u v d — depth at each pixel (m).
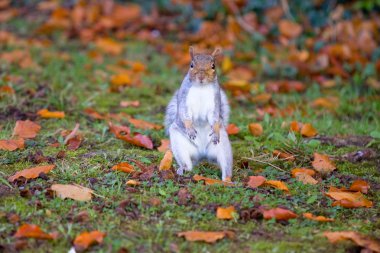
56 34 17.88
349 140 10.91
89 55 15.93
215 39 16.86
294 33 17.05
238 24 17.95
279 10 18.33
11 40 16.56
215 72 9.09
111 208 7.67
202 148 9.32
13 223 7.14
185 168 9.16
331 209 7.94
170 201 7.88
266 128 11.39
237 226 7.36
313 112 12.72
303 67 15.27
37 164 9.12
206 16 18.50
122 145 10.27
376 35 17.27
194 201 7.91
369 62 15.68
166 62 16.09
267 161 9.77
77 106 12.19
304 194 8.41
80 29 17.95
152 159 9.62
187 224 7.33
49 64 14.84
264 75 15.30
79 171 8.80
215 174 9.10
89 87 13.75
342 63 15.55
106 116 11.73
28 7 20.00
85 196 7.82
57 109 11.95
